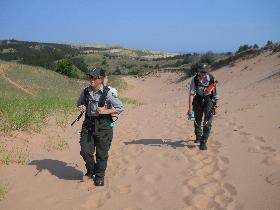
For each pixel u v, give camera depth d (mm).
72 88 38469
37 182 6172
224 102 16812
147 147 8594
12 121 9484
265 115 10383
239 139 8352
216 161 7113
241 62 42906
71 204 5375
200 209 5148
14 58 93500
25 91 32125
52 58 82062
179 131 10219
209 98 7945
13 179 6203
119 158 7797
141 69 93562
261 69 35562
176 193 5695
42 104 14531
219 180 6141
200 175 6430
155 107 19047
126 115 14977
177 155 7648
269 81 22969
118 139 9750
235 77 38219
